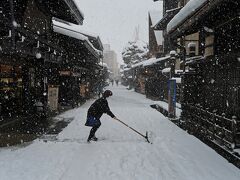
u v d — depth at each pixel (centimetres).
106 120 1378
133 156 738
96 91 3781
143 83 3950
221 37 1053
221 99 887
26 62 1340
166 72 2392
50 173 598
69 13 1482
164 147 827
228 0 684
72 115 1520
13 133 984
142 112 1736
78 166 650
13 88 1320
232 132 684
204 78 1056
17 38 849
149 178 581
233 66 789
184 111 1225
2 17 729
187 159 708
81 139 934
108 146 839
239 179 570
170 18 2592
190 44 1702
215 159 707
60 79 2017
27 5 1129
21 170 612
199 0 768
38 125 1163
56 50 1388
